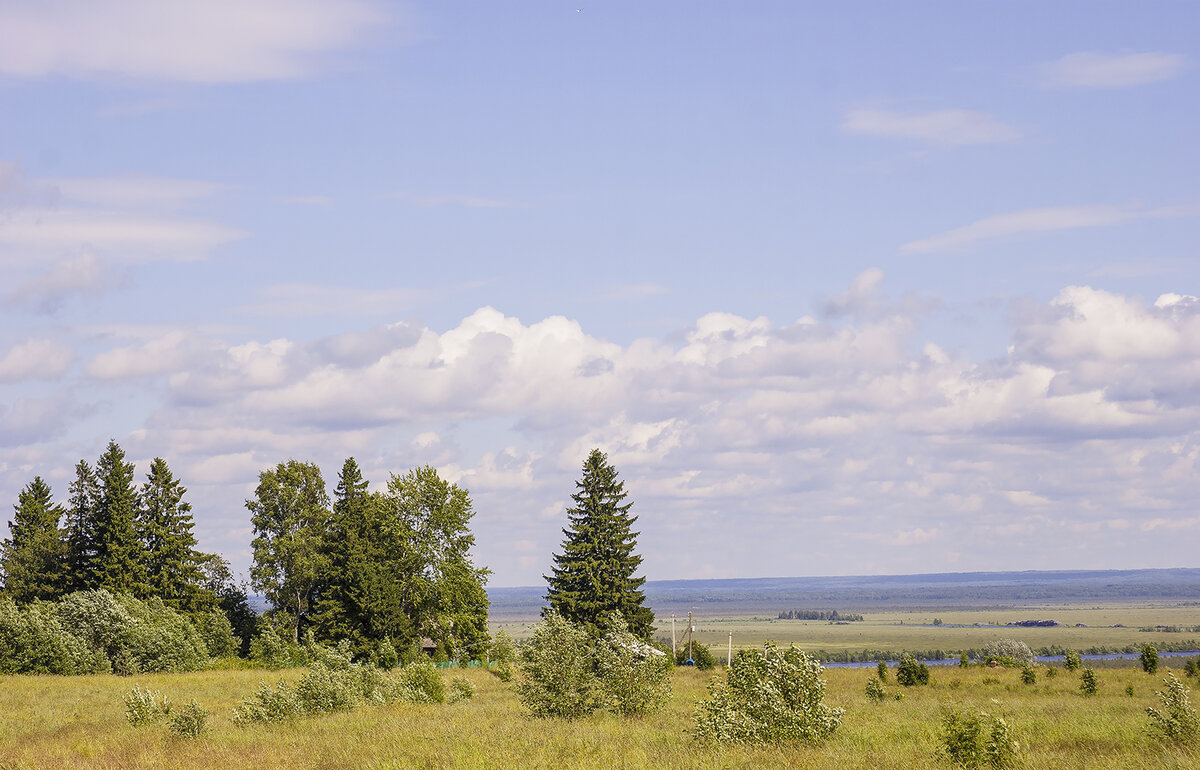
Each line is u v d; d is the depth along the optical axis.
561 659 28.41
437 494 79.94
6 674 57.16
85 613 62.59
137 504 80.88
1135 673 58.22
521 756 18.98
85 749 23.16
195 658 66.75
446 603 78.19
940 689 48.34
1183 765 15.37
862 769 16.33
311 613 81.19
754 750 18.58
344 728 25.70
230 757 20.64
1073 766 15.90
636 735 21.73
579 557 76.75
